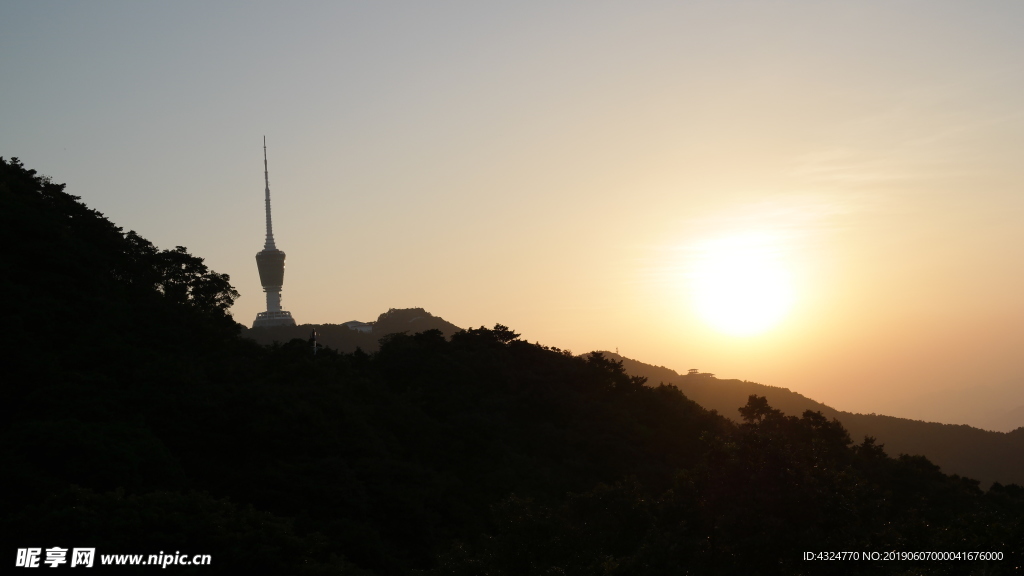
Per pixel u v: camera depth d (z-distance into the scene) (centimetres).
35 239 8231
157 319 8650
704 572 3309
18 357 6575
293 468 6419
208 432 6762
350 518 6103
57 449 5281
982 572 2964
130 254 9844
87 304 8006
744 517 3369
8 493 4897
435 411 9169
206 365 8062
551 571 3388
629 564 3297
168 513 4406
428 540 6388
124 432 5838
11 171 9450
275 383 8156
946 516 5366
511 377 10144
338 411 7550
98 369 7056
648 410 10256
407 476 6950
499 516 3756
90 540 4034
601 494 3906
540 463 8375
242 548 4294
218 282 10794
